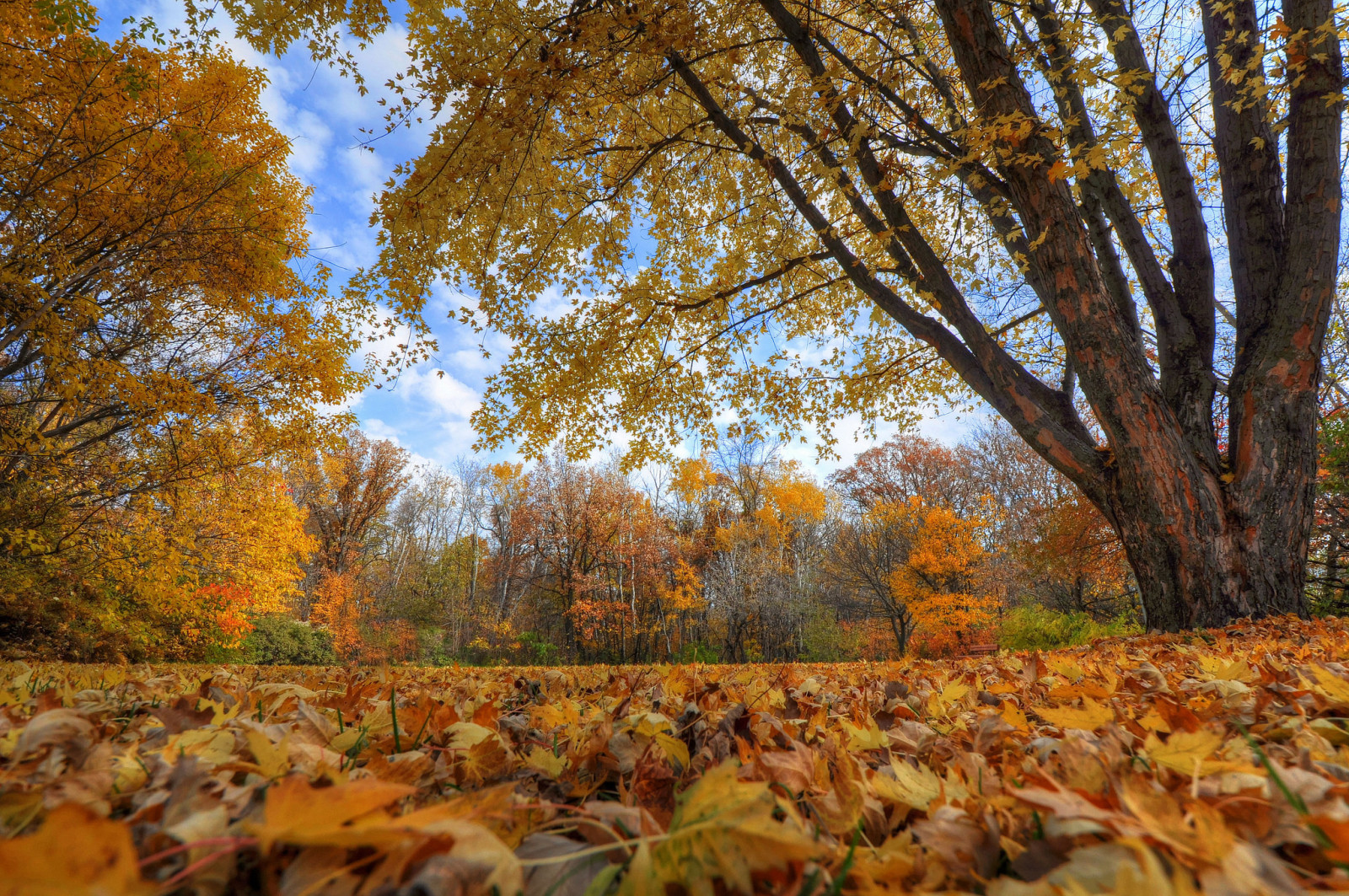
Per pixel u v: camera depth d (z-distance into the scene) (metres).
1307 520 5.59
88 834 0.31
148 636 12.02
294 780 0.44
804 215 6.84
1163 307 6.44
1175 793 0.62
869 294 6.98
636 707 1.53
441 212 6.66
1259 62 4.55
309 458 12.07
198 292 10.80
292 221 10.85
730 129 6.47
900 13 6.35
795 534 30.30
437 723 1.15
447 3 5.93
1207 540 5.29
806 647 27.36
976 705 1.57
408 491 42.59
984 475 34.62
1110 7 6.04
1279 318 5.81
